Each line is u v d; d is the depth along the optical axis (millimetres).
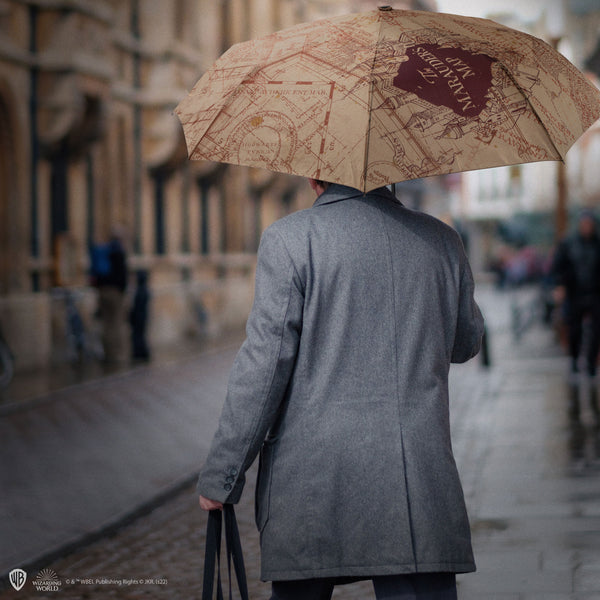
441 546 3576
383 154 3479
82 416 14117
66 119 22188
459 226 68875
